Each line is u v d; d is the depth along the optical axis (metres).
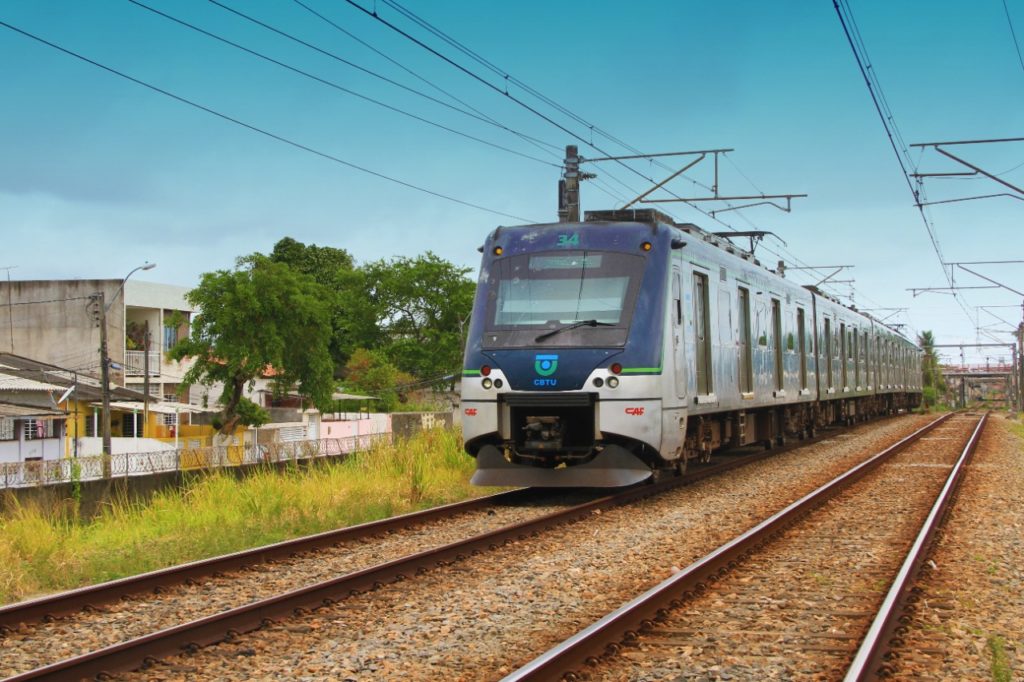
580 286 13.83
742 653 6.30
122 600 7.94
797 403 24.16
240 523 11.95
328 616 7.34
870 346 36.31
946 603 7.61
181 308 49.62
